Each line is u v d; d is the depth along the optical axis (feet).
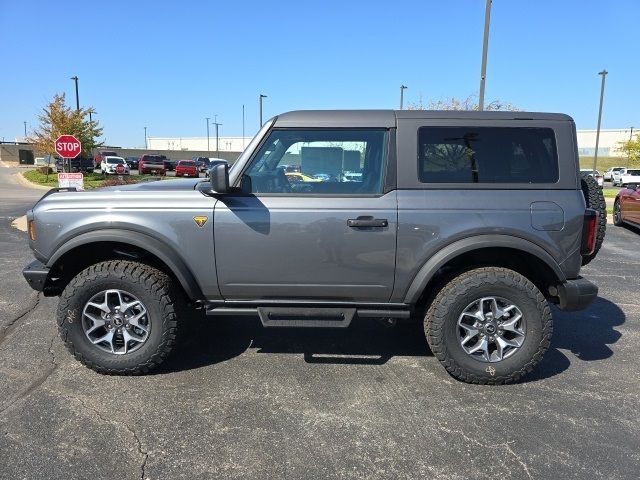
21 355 13.91
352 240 12.13
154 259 13.28
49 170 123.75
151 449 9.70
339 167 12.39
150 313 12.48
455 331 12.32
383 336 15.75
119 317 12.59
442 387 12.38
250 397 11.76
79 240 12.25
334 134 12.35
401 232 12.05
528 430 10.48
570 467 9.27
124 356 12.61
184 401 11.53
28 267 12.80
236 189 12.32
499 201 12.07
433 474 9.05
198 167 149.38
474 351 12.43
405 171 12.19
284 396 11.82
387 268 12.23
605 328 16.79
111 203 12.41
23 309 17.80
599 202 13.66
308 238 12.16
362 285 12.39
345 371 13.23
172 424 10.57
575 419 10.94
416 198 12.10
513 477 8.99
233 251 12.29
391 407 11.37
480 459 9.50
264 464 9.29
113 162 131.75
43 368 13.12
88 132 109.40
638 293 21.03
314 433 10.30
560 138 12.26
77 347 12.61
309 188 12.39
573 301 12.19
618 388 12.42
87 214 12.37
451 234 11.99
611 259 28.30
